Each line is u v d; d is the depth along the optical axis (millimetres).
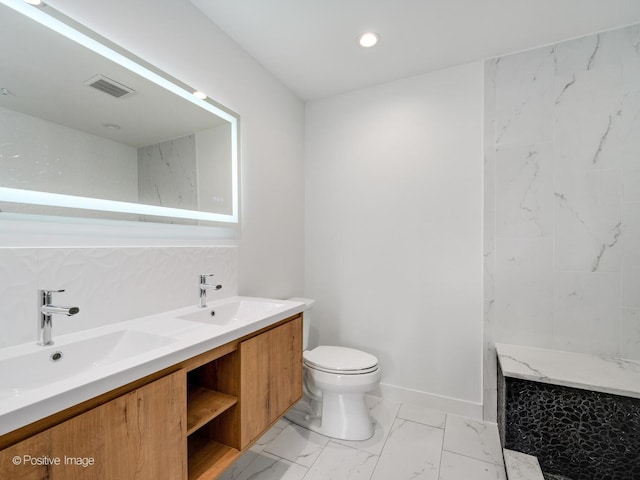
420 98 2139
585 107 1727
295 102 2416
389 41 1788
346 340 2379
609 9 1526
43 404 593
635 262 1630
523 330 1853
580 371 1504
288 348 1481
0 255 877
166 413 867
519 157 1864
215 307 1497
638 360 1625
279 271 2197
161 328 1143
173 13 1423
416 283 2146
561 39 1762
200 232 1581
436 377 2076
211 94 1627
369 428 1757
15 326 904
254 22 1636
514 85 1882
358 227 2346
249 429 1222
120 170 1225
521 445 1514
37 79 982
